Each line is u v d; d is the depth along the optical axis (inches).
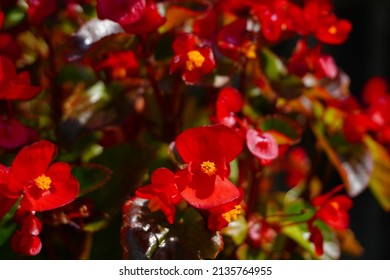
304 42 19.5
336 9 40.3
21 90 17.3
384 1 39.7
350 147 20.8
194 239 17.0
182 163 17.2
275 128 19.0
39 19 19.0
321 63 19.3
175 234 17.0
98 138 19.8
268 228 19.5
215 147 16.8
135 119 20.3
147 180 18.9
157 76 19.3
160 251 16.8
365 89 22.7
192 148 16.8
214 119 17.9
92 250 18.8
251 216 18.9
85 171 17.9
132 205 17.2
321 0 19.7
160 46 19.0
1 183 16.5
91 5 19.5
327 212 18.3
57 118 19.5
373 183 21.9
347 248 21.7
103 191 18.4
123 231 16.8
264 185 22.0
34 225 16.6
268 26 18.6
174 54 18.7
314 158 21.7
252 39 18.8
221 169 16.7
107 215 17.9
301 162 24.0
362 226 40.4
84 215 17.6
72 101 19.1
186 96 21.2
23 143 18.1
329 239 20.4
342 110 20.9
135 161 18.7
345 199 18.2
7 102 18.6
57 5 19.3
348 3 40.2
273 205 20.7
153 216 17.1
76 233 18.6
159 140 20.0
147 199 17.3
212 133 16.7
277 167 23.5
